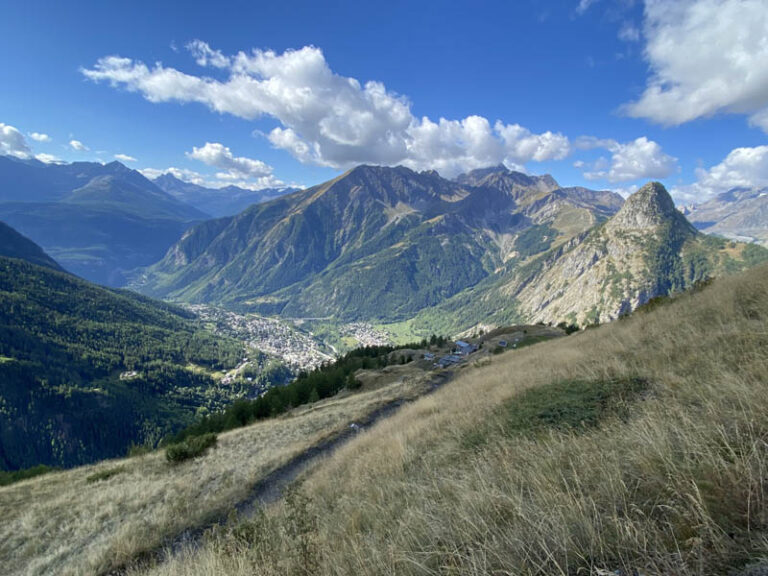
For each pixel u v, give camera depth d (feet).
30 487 63.67
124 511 44.27
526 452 17.57
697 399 17.12
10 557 37.14
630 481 10.85
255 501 40.55
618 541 8.07
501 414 31.50
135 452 88.69
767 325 27.30
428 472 22.67
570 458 14.46
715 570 6.29
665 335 39.14
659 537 7.87
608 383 29.32
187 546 30.66
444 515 13.38
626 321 76.28
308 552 14.76
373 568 11.66
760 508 7.45
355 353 383.04
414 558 11.07
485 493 13.34
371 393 136.15
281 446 70.95
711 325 35.94
